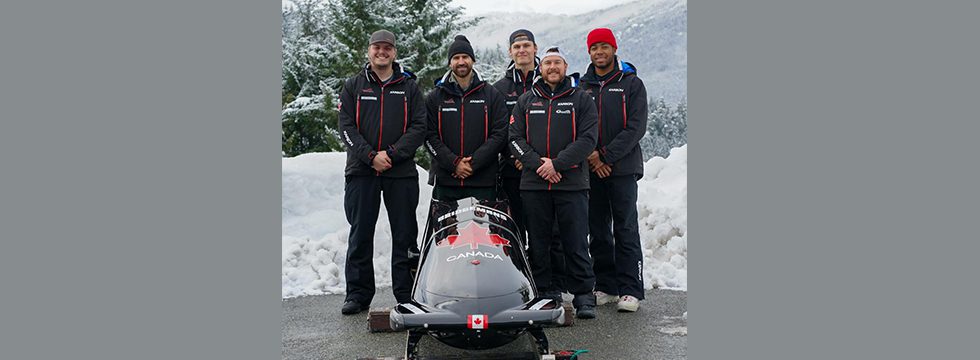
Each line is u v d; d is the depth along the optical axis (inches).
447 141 241.4
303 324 226.4
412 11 613.3
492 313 163.5
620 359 188.1
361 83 233.9
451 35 609.9
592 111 225.1
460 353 194.1
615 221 241.9
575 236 227.9
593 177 246.8
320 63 616.1
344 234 307.6
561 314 164.9
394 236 237.6
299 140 610.9
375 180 233.9
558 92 224.7
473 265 173.3
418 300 175.2
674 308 242.8
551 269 253.3
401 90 233.1
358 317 234.5
